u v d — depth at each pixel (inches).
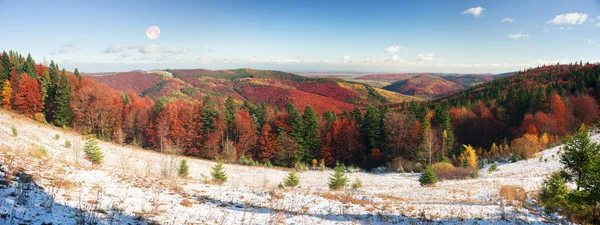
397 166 1979.6
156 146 2352.4
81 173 573.9
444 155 1910.7
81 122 2394.2
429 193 934.4
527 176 1134.4
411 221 518.9
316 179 1461.6
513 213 579.5
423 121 2229.3
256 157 2405.3
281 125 2463.1
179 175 954.7
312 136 2369.6
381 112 2578.7
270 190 734.5
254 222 460.4
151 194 540.7
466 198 832.3
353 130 2340.1
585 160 588.7
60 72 3211.1
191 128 2357.3
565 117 2465.6
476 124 2728.8
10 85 2335.1
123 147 1772.9
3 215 283.6
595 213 534.6
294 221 494.9
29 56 3230.8
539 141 1892.2
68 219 330.3
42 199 374.3
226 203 575.2
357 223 497.0
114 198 472.4
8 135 1073.5
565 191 620.4
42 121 2038.6
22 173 459.2
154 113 2691.9
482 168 1573.6
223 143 2282.2
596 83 3336.6
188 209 490.3
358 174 1711.4
